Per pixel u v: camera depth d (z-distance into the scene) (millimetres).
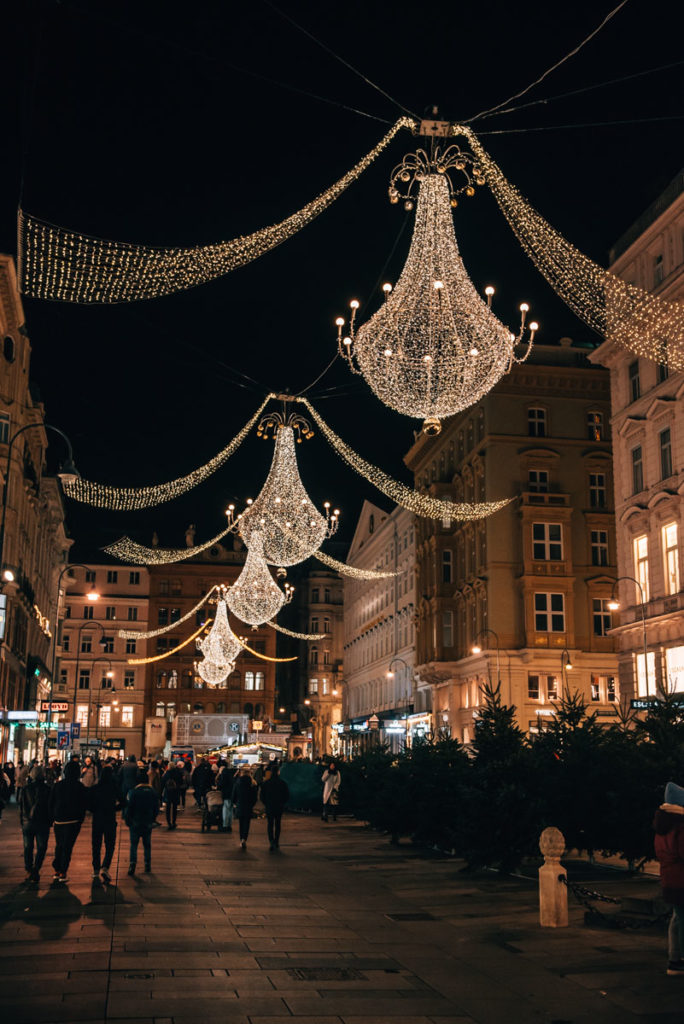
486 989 8805
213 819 29453
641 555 38031
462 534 59812
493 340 14602
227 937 11125
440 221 13773
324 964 9773
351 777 31922
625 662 38688
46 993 8180
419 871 18578
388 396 15273
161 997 8117
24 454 52125
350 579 96125
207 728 62688
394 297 14078
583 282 25938
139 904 13562
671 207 34656
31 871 15797
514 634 52750
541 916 12273
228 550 111750
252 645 108000
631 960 10031
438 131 13836
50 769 35188
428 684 64812
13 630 49438
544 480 54375
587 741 17219
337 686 110000
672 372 35656
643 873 16781
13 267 41188
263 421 25312
